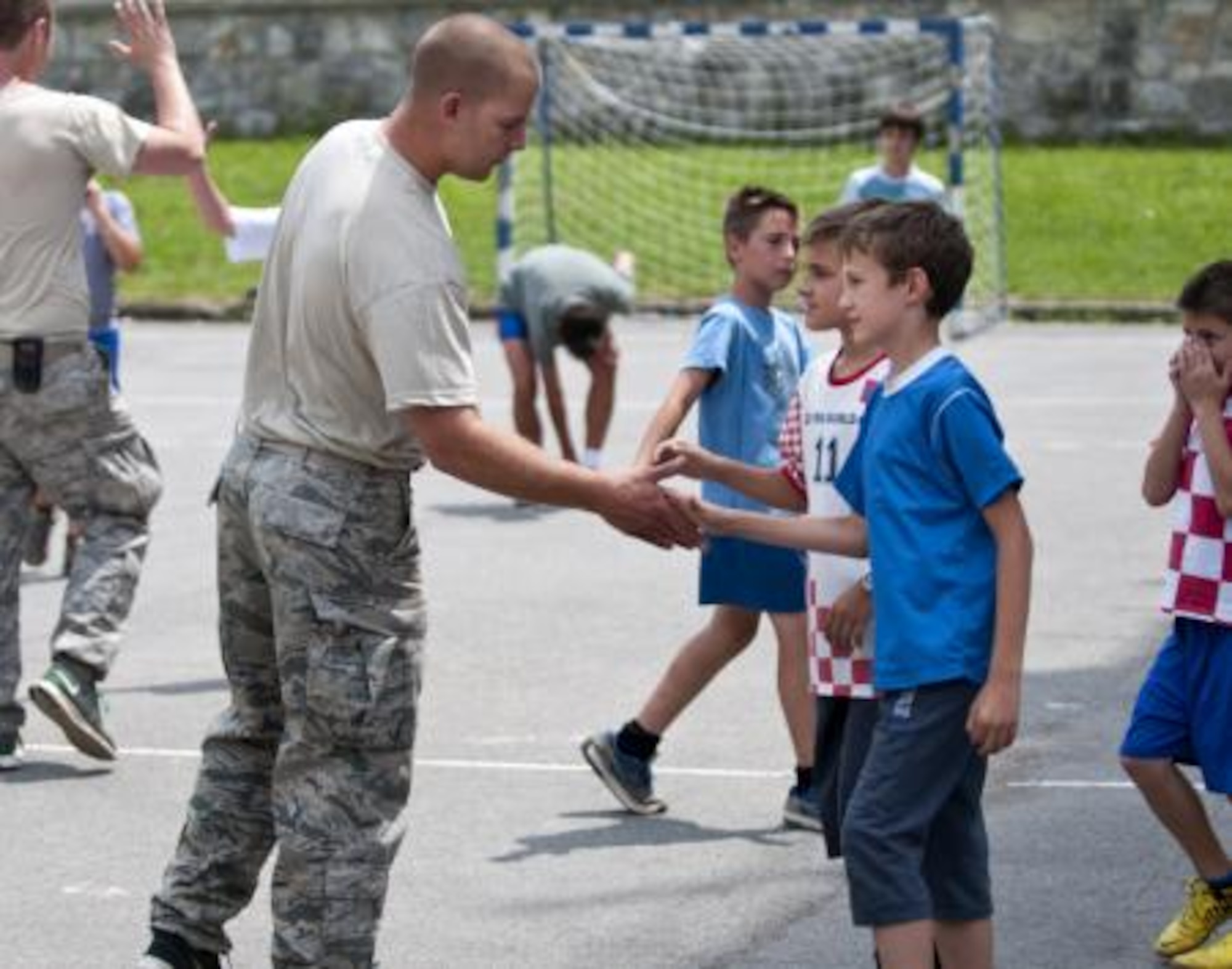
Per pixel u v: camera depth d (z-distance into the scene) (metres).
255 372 9.47
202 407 30.41
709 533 9.79
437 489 24.77
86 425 13.83
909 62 47.03
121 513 14.05
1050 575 19.72
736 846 12.71
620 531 9.59
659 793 13.71
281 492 9.23
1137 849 12.55
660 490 9.52
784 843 12.77
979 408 9.21
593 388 23.80
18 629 14.28
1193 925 10.94
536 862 12.44
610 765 13.23
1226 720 10.80
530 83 9.15
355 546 9.25
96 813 13.33
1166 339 35.38
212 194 14.24
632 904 11.76
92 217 19.70
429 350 9.00
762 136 46.50
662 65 47.34
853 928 11.40
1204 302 10.78
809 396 10.66
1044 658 16.88
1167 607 10.91
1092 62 48.44
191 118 13.98
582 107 45.81
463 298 9.13
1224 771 10.81
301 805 9.34
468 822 13.16
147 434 28.17
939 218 9.39
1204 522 10.83
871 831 9.23
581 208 44.25
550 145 43.97
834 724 10.41
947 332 35.94
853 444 10.42
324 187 9.17
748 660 16.84
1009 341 35.53
